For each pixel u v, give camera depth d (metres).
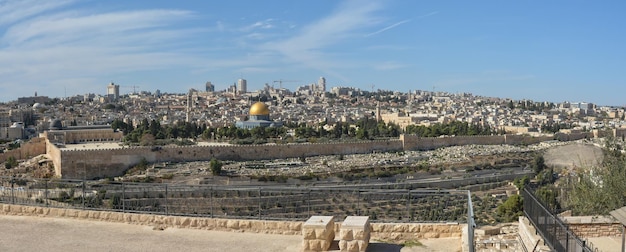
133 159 144.50
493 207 85.06
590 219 27.67
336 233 26.89
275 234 27.59
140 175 130.50
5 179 38.72
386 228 26.45
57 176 132.88
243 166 148.12
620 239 26.62
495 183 134.88
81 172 134.50
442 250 24.36
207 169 138.25
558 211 37.66
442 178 142.50
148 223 29.42
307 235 23.77
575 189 36.41
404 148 195.62
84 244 25.66
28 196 35.03
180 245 25.56
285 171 141.75
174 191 35.59
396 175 144.00
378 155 179.00
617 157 36.09
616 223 27.16
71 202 33.91
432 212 30.67
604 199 33.03
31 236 27.11
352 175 140.75
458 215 29.59
